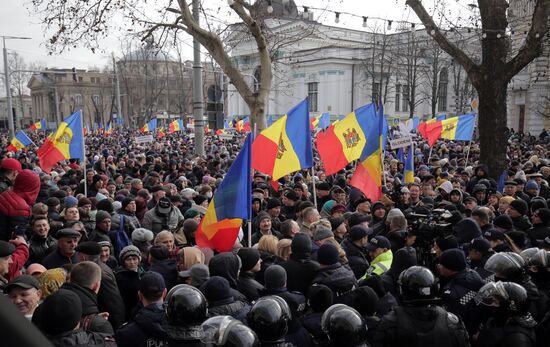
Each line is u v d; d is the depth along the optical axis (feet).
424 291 10.02
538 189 33.91
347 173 43.06
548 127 126.93
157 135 139.44
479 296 11.35
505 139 41.42
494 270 13.07
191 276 15.28
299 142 25.80
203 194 30.09
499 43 40.04
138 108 225.15
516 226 23.04
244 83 40.96
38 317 9.74
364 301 12.00
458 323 10.32
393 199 31.86
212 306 12.59
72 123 34.86
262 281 18.04
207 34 39.99
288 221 20.85
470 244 17.47
